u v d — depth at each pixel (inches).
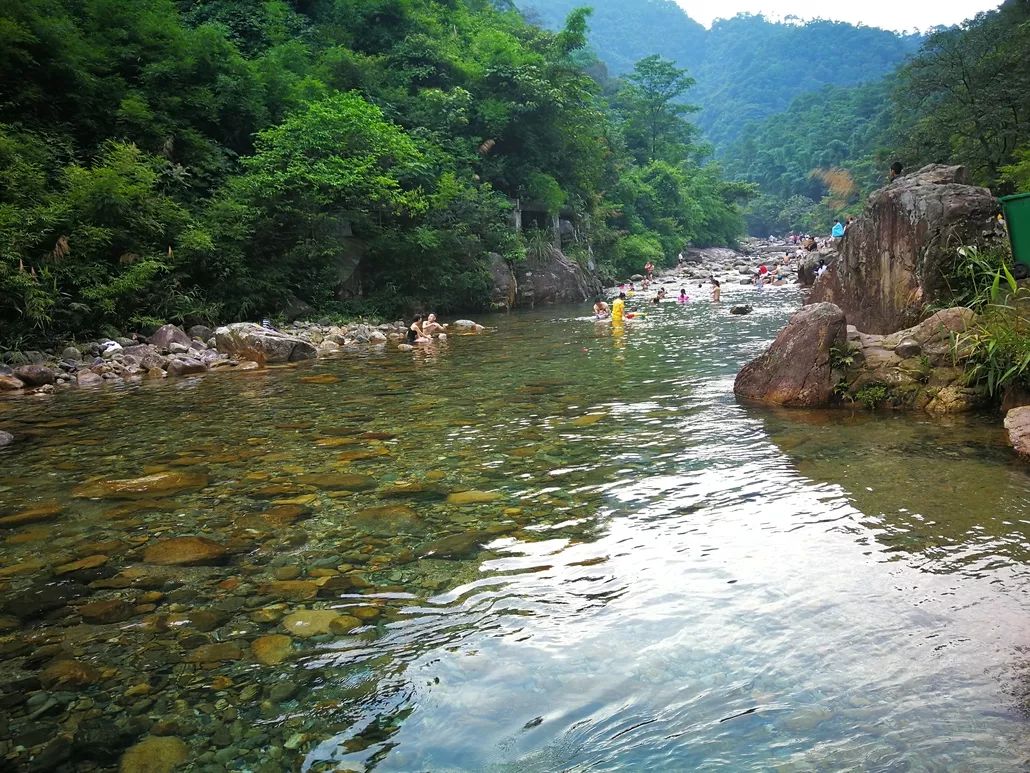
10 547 178.2
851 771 89.7
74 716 108.3
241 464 251.4
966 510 179.8
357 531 183.3
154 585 154.6
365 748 99.4
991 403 291.3
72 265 583.8
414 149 925.2
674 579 149.6
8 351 515.8
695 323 717.9
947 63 1365.7
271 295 741.3
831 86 5393.7
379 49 1257.4
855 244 499.8
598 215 1576.0
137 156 685.9
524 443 268.2
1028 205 315.9
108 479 237.3
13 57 703.1
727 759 93.5
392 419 320.8
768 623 129.4
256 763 96.7
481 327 757.3
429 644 127.1
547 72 1316.4
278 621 137.1
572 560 161.6
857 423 278.7
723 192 2805.1
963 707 102.0
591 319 825.5
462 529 182.9
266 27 1106.7
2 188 597.9
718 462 234.4
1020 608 130.0
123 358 529.3
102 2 844.0
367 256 899.4
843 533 169.6
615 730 101.2
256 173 787.4
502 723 104.0
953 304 387.5
